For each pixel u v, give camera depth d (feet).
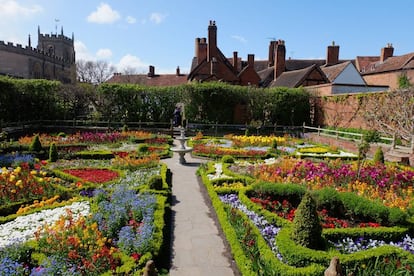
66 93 80.28
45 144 47.57
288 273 13.56
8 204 22.35
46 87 76.74
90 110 84.02
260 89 84.64
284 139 60.08
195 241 19.30
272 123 85.81
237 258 15.74
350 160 44.27
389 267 14.48
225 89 82.38
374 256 14.93
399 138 48.96
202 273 15.71
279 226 19.85
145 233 16.71
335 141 58.23
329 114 76.07
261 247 16.01
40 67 148.66
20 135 65.92
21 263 14.16
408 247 17.37
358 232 18.13
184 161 42.80
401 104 49.37
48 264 13.61
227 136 65.98
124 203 20.92
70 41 200.13
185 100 82.74
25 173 26.81
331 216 21.56
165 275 15.39
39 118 77.51
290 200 23.48
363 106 61.41
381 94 55.57
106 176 31.71
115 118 81.35
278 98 83.92
